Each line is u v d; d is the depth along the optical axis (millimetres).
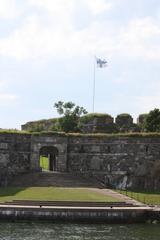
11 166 90750
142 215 62250
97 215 61156
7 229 56250
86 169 91688
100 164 91125
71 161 92625
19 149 91750
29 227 57656
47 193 71688
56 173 89125
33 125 130125
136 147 89812
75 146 92812
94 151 91750
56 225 59281
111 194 75250
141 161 89250
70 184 83625
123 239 52125
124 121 109688
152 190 86000
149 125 103875
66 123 115000
